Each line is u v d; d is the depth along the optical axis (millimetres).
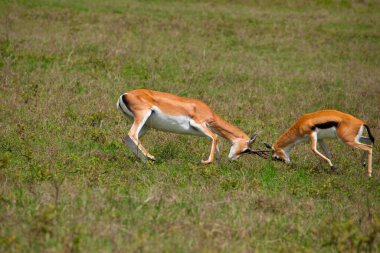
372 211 19750
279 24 61281
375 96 38781
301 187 22219
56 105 30031
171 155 25391
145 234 15867
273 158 26188
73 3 61938
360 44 55250
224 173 23453
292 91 38969
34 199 18125
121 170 22438
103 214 17359
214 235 16531
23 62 37906
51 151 23406
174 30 54281
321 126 25312
